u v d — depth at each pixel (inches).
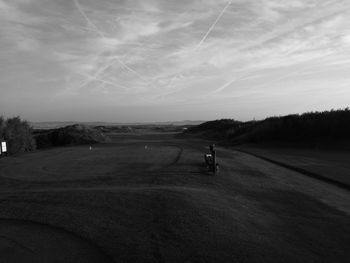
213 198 425.4
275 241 292.5
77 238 289.6
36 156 1038.4
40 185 531.2
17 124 1258.6
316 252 274.8
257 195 476.1
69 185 522.0
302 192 508.4
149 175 601.0
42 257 254.7
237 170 688.4
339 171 708.0
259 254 261.3
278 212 392.5
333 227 343.6
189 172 632.4
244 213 373.4
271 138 1517.0
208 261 245.4
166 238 285.7
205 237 288.8
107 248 268.2
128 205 377.4
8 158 976.3
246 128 1987.0
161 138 2356.1
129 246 270.8
